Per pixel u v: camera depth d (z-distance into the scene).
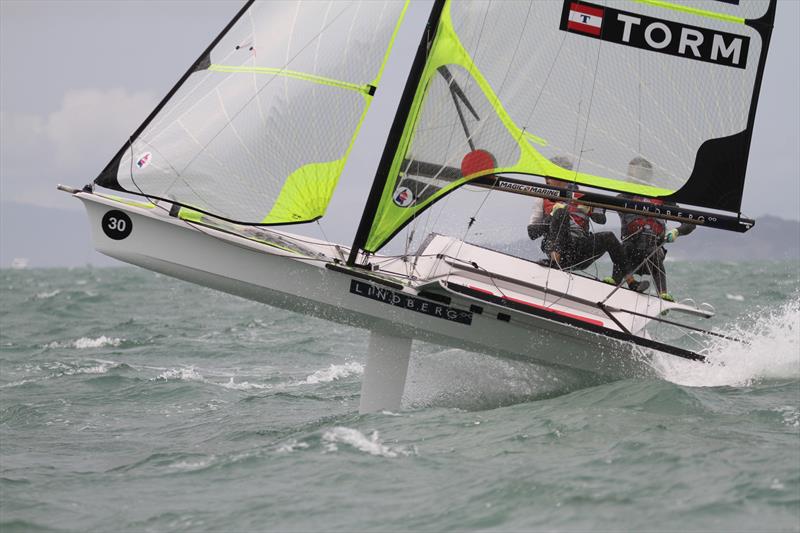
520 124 34.31
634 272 37.69
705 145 34.81
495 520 23.20
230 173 33.75
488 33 34.00
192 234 34.50
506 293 35.84
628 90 34.38
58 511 25.66
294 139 33.97
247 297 35.59
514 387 37.97
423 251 37.53
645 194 34.91
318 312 35.75
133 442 34.03
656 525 22.44
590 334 35.88
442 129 34.38
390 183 34.59
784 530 21.94
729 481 24.83
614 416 31.58
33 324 79.75
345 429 31.20
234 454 30.12
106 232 34.50
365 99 34.09
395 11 34.16
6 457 31.95
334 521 23.73
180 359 55.69
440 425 31.89
